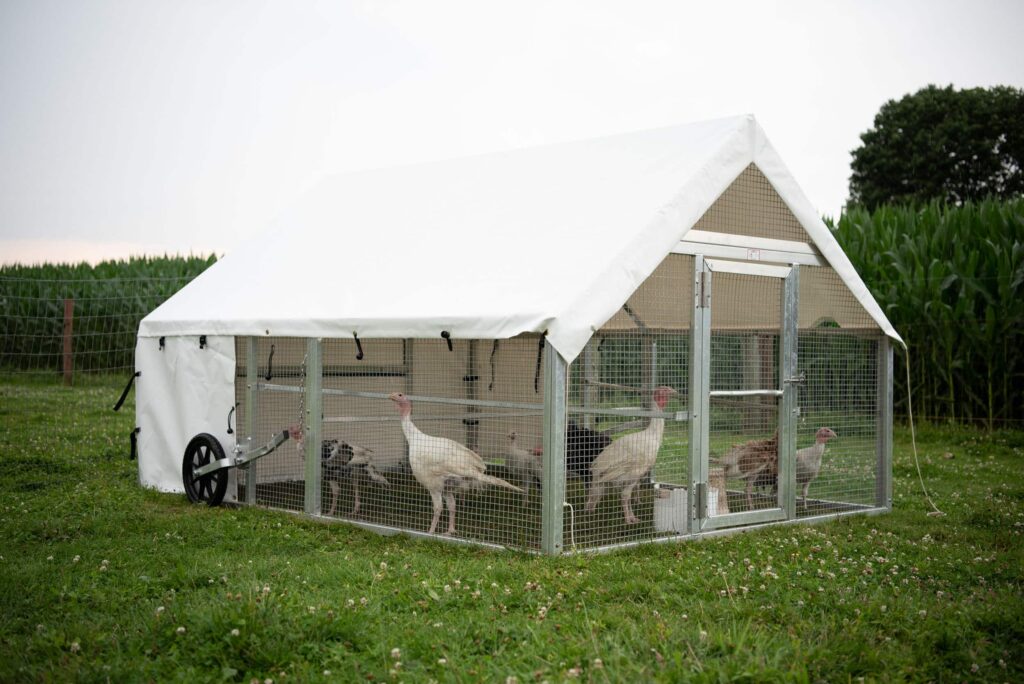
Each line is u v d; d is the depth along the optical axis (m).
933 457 13.56
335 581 6.55
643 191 8.41
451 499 8.45
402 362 11.77
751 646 5.00
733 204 8.75
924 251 17.70
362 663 4.93
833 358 9.78
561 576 6.60
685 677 4.47
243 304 10.40
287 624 5.18
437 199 10.76
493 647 5.25
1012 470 12.45
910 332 16.50
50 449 13.34
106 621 5.68
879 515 9.80
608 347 8.59
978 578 6.95
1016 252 15.65
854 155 47.06
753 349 9.09
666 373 8.45
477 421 11.64
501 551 7.62
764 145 8.86
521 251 8.63
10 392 19.44
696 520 8.38
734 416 8.88
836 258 9.46
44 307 23.59
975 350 15.78
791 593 6.12
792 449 9.22
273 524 8.95
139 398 11.25
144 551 7.75
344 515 9.43
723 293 9.41
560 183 9.54
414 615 5.75
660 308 9.66
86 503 10.02
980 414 16.03
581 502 8.32
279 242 11.84
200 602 5.89
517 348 11.09
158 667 4.80
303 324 9.29
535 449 9.26
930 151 43.53
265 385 9.88
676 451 8.39
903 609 5.87
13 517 9.14
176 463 10.77
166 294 24.56
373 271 9.79
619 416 8.69
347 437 11.23
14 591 6.38
